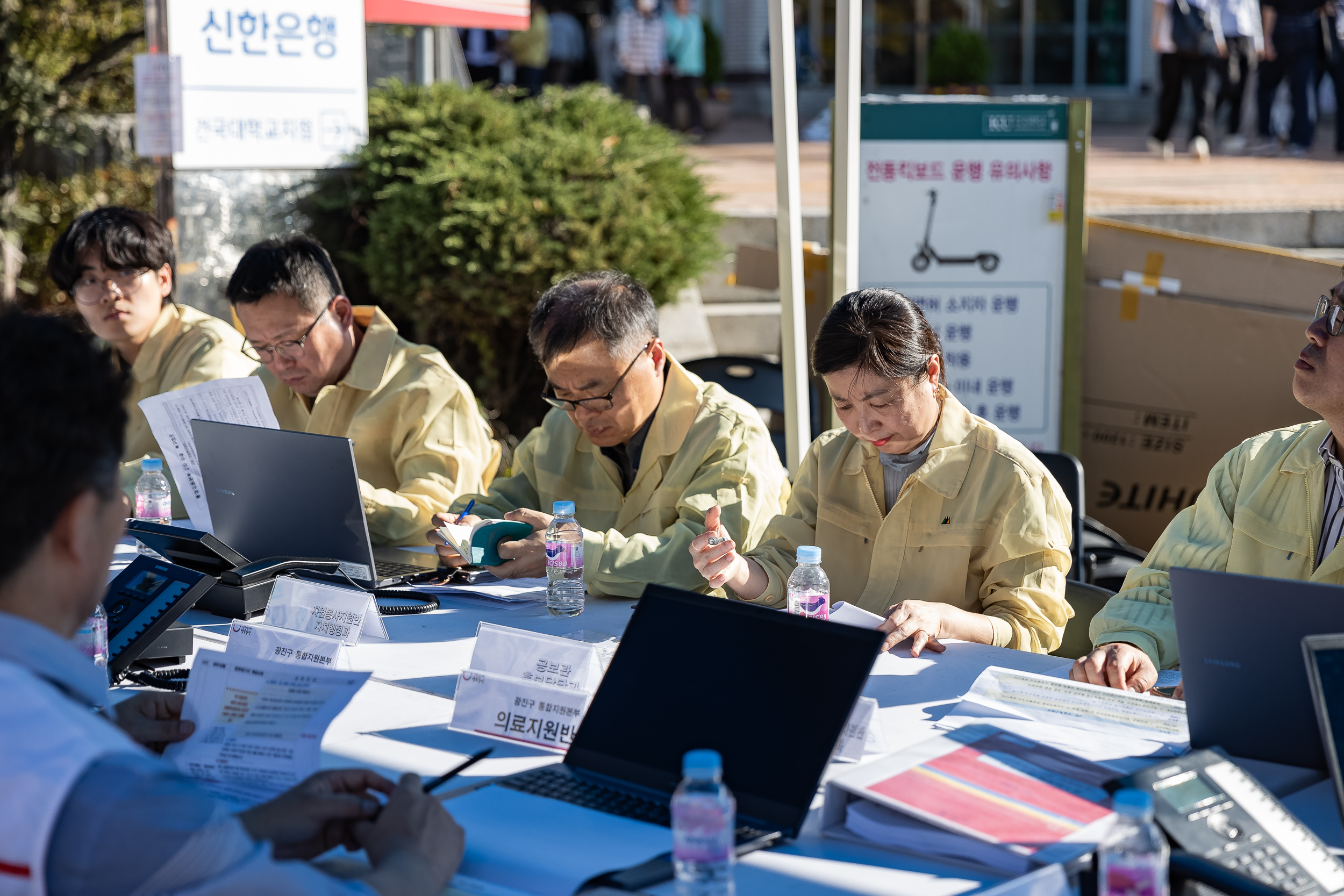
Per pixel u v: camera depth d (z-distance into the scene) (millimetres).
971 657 2230
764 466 2865
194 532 2611
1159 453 5137
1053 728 1873
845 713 1557
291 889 1180
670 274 6043
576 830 1547
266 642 2180
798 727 1584
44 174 8398
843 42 3611
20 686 1131
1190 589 1720
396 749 1835
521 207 5672
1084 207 4762
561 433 3119
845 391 2471
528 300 5758
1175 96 10656
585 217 5770
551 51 13672
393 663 2252
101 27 8250
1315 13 10602
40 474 1146
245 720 1662
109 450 1215
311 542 2660
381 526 3150
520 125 6387
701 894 1337
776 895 1391
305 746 1595
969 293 4828
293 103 5789
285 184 5895
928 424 2537
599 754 1727
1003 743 1720
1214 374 4996
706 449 2855
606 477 3039
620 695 1758
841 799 1562
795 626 1655
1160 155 10977
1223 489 2490
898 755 1651
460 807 1622
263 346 3293
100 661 2066
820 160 11023
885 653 2254
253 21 5613
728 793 1562
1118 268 5016
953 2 16234
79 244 3627
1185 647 1750
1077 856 1397
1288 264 4855
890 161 4762
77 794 1099
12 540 1151
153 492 3205
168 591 2271
